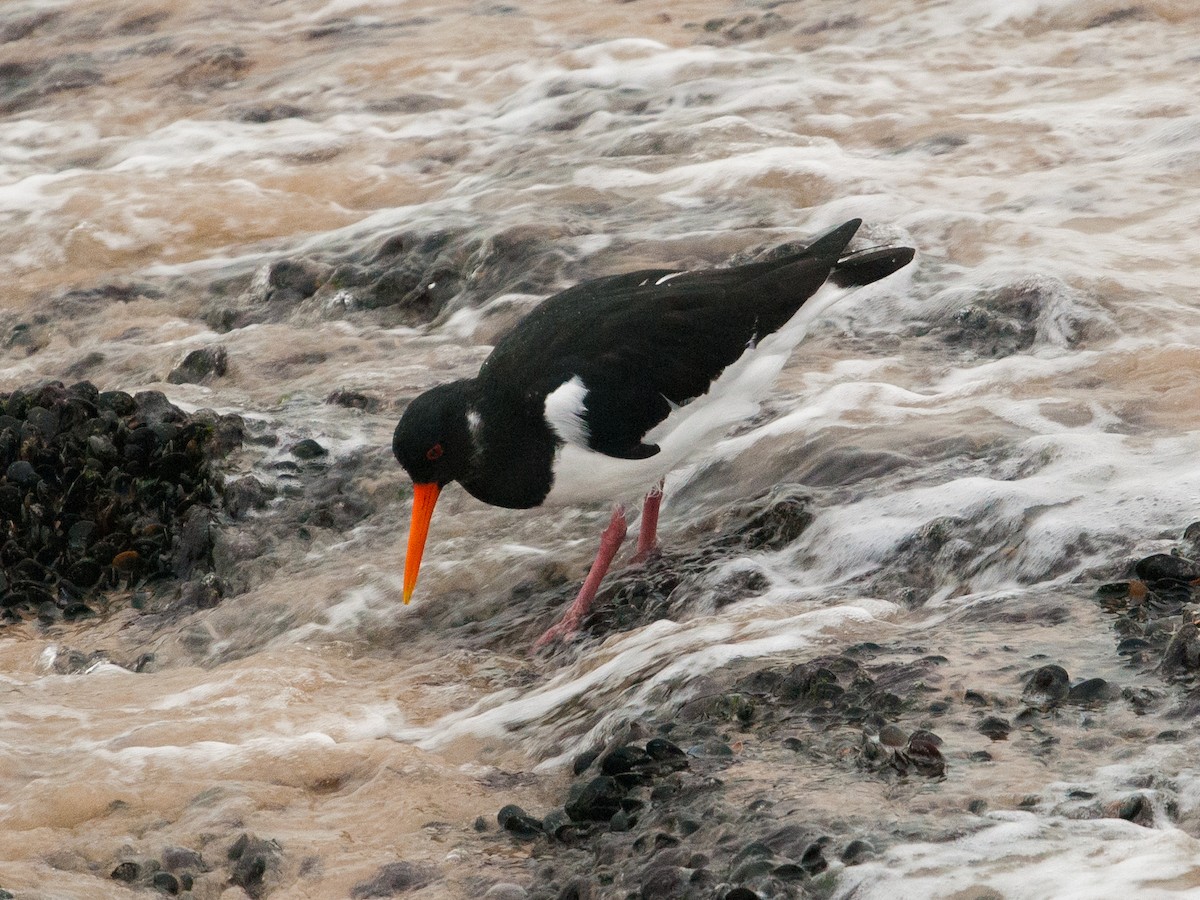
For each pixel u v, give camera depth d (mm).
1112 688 6805
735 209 16719
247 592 11570
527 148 20344
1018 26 22359
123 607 11898
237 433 13031
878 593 8984
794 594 9211
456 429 9773
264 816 7344
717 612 9281
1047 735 6508
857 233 15242
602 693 8375
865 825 5938
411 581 9922
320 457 12914
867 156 18047
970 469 9953
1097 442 9836
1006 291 13180
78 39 27562
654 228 16359
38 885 6500
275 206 19719
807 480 10609
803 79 20781
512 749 8203
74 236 19062
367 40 25781
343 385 14203
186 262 18609
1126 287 13031
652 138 19234
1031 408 10820
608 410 9578
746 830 6145
